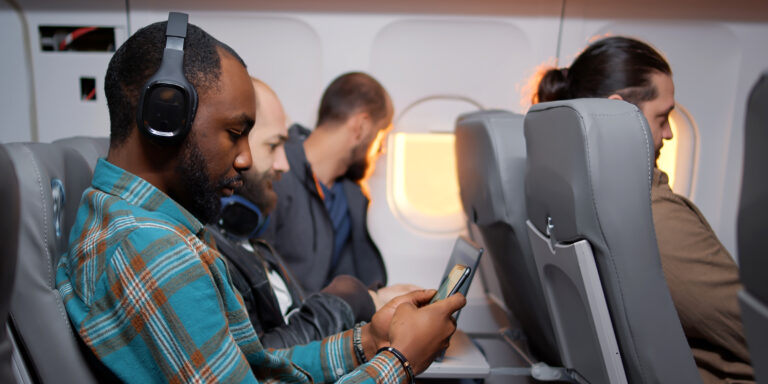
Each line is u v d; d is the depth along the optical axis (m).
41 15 1.75
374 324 0.95
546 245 1.07
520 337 1.80
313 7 1.78
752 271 0.51
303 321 1.17
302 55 1.83
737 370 1.05
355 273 1.91
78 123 1.85
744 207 0.51
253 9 1.77
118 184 0.68
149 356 0.63
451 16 1.79
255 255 1.25
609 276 0.88
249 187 1.31
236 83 0.68
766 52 1.88
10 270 0.40
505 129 1.24
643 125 0.84
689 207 1.15
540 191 1.05
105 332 0.64
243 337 0.73
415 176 1.95
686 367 0.91
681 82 1.92
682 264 1.03
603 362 0.96
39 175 0.73
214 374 0.62
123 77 0.66
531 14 1.80
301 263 1.75
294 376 0.81
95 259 0.65
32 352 0.70
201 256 0.67
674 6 1.82
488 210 1.33
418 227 1.96
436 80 1.86
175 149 0.66
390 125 1.88
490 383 1.51
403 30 1.81
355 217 1.90
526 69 1.86
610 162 0.83
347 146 1.82
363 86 1.79
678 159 1.99
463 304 0.84
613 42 1.28
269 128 1.36
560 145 0.91
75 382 0.71
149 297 0.61
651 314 0.88
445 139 1.93
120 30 1.77
